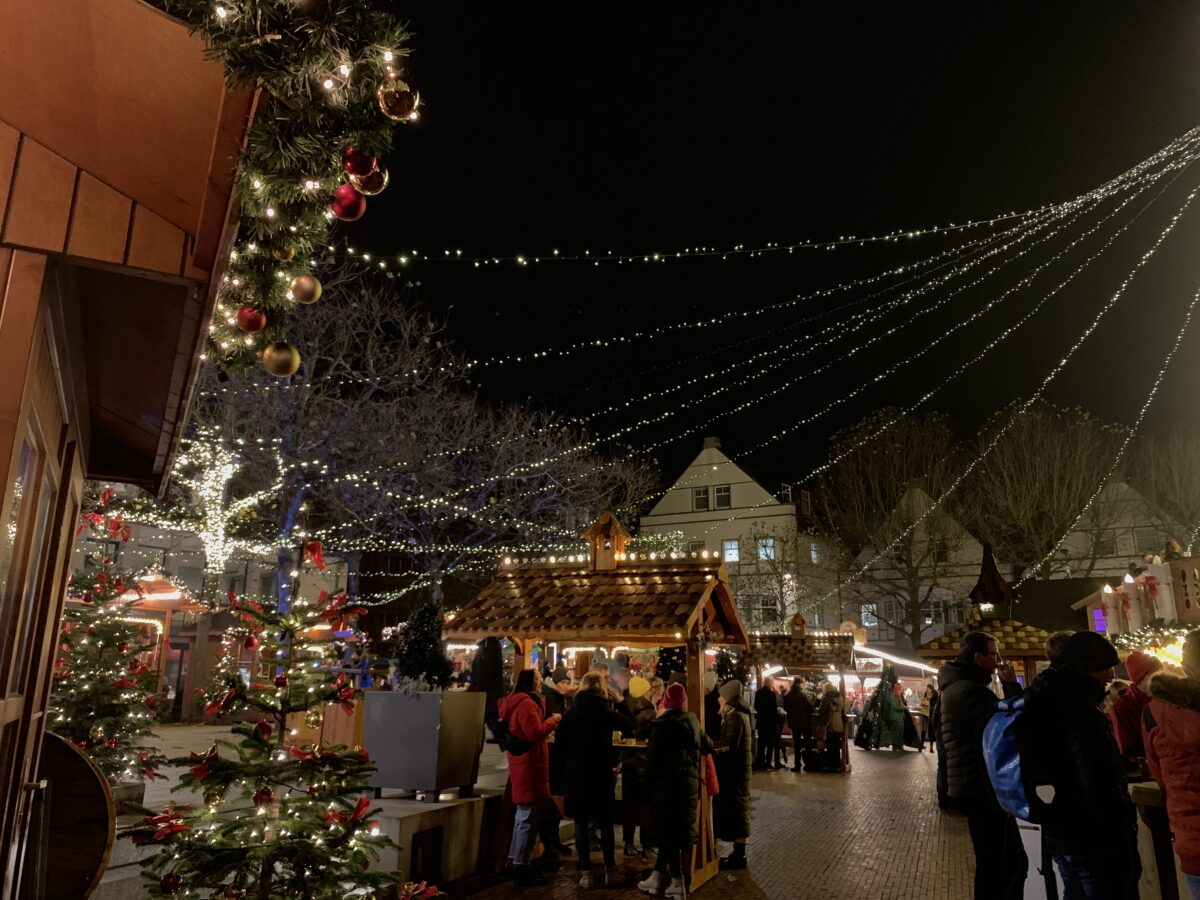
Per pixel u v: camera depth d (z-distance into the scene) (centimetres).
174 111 240
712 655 1620
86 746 758
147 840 434
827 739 1631
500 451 2475
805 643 1980
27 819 406
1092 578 2600
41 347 296
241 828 453
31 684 388
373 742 757
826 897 700
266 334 313
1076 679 385
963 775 527
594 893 697
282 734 479
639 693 938
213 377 1734
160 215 279
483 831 780
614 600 812
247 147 235
